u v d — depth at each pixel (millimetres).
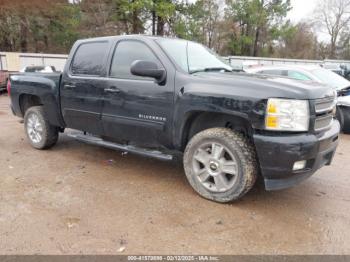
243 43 39688
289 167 3107
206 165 3602
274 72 8602
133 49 4109
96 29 26547
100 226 3031
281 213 3363
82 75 4586
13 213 3246
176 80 3643
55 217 3182
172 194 3768
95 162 4887
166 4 26188
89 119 4551
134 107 3975
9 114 9305
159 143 3945
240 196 3424
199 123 3795
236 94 3234
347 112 7211
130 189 3895
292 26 41344
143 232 2945
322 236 2943
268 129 3115
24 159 4984
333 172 4676
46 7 25797
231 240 2854
